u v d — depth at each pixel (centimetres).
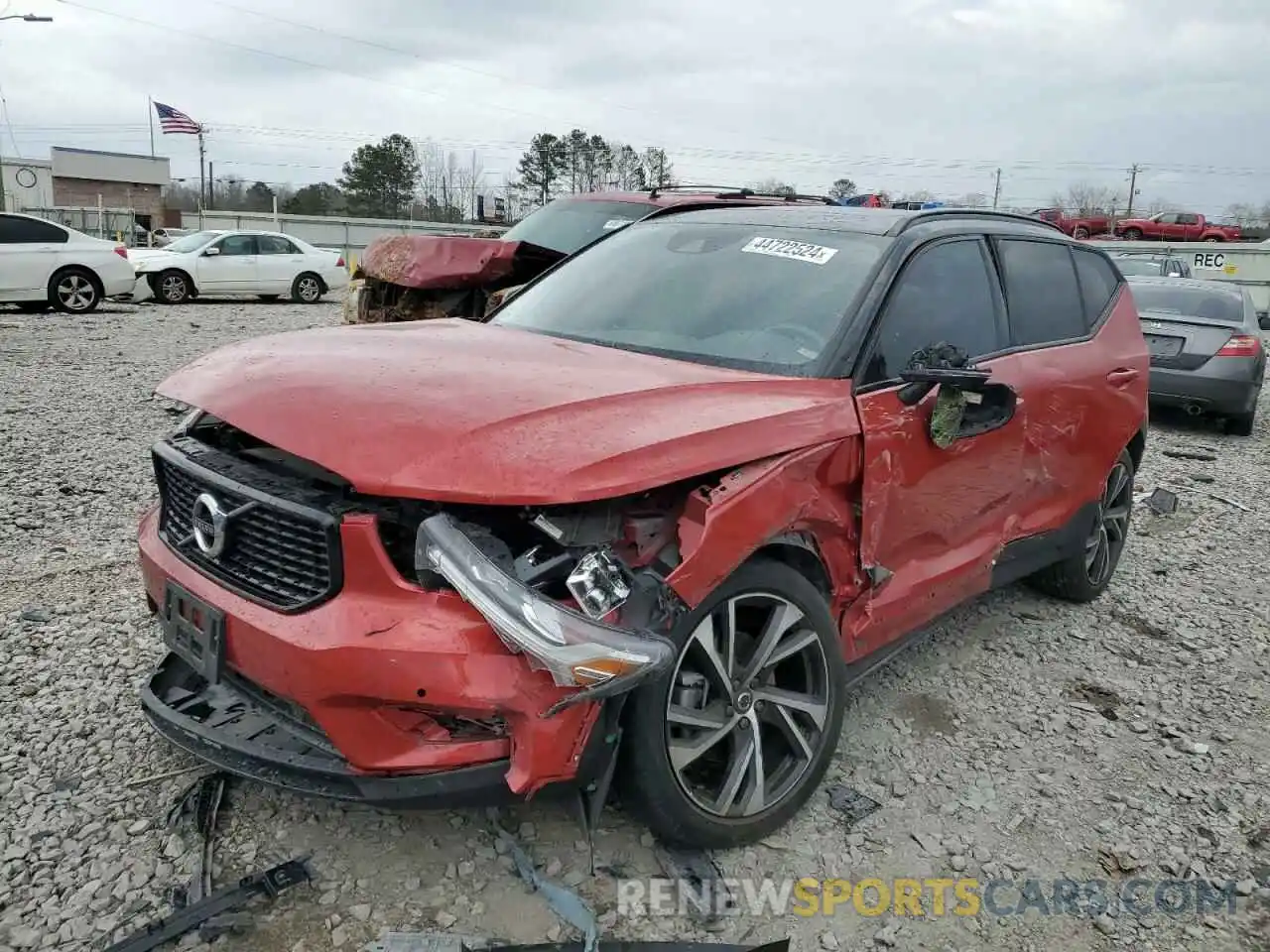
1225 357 1027
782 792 307
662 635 261
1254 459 954
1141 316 1075
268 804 308
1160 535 673
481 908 270
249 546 271
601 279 416
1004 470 404
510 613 232
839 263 369
